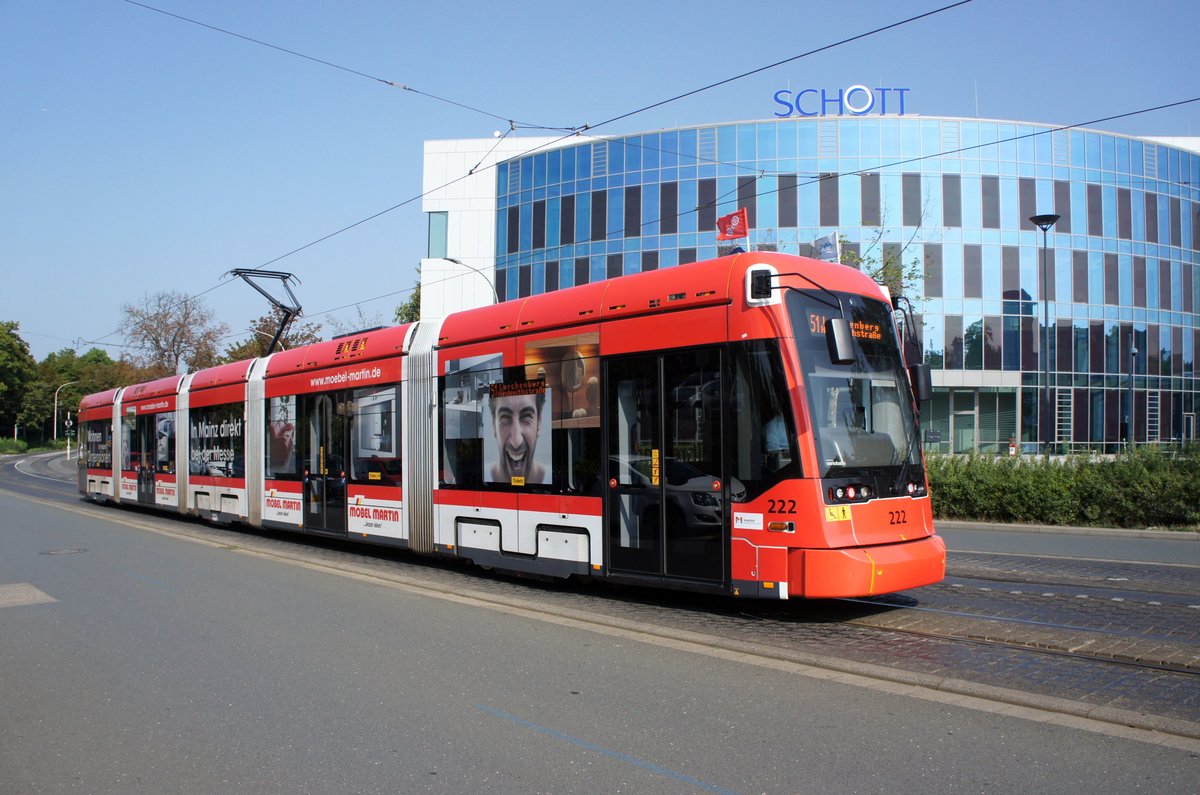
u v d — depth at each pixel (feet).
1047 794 14.67
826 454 26.73
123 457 78.69
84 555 47.39
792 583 26.32
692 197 135.44
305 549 50.47
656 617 29.45
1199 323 146.10
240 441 57.52
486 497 36.88
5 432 343.05
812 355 27.48
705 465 28.50
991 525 59.82
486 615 30.19
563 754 16.99
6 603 33.83
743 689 20.99
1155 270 141.38
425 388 40.93
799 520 26.32
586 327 32.78
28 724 19.48
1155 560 41.39
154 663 24.53
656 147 137.69
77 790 15.74
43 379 355.77
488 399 37.09
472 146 161.07
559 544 33.32
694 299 29.22
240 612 31.40
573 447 32.99
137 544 52.34
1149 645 24.13
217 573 40.55
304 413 50.57
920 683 21.08
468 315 39.34
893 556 26.99
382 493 43.47
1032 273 133.08
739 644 25.03
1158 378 141.08
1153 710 18.75
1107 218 137.49
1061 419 133.80
